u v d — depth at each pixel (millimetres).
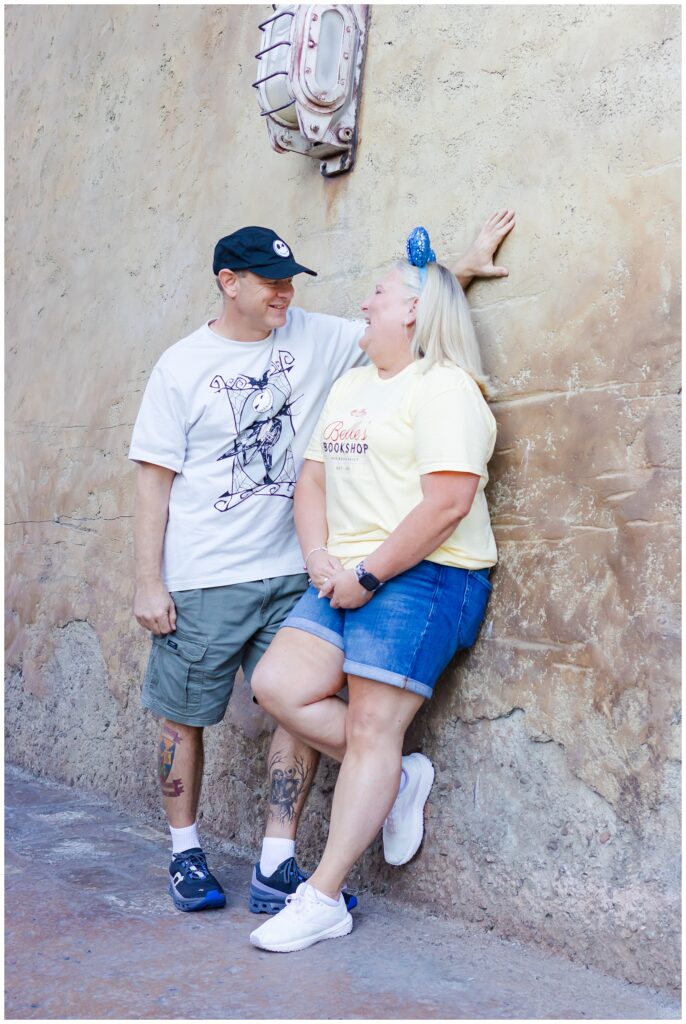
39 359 5176
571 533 2572
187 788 3010
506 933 2645
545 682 2604
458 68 2975
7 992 2383
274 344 2965
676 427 2355
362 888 3051
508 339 2764
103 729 4410
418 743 2932
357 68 3271
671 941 2303
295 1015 2227
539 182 2705
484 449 2545
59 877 3295
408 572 2613
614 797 2434
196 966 2516
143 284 4402
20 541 5195
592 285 2559
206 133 4070
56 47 5195
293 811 2926
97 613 4523
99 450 4629
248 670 3109
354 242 3316
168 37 4352
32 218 5332
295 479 3000
